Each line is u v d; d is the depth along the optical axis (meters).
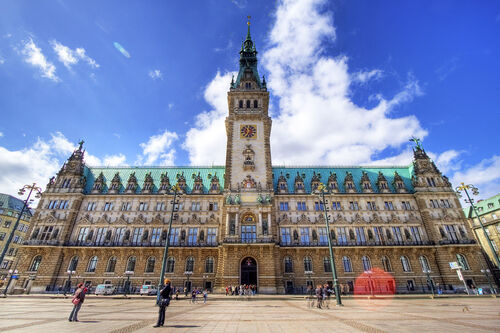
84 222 63.75
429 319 18.97
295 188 69.06
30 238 61.19
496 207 82.94
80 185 67.69
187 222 63.75
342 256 59.72
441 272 58.06
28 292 54.75
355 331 14.35
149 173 72.31
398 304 32.53
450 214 63.56
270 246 54.06
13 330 14.18
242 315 21.73
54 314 21.47
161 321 15.70
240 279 52.69
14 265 94.94
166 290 16.28
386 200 67.00
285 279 57.03
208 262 59.62
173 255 60.12
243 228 58.00
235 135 69.31
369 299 41.22
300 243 60.94
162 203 67.06
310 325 16.42
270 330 14.71
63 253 60.25
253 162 65.00
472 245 58.88
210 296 45.38
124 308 27.48
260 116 71.12
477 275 57.22
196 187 69.44
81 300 18.11
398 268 58.62
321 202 65.56
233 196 60.88
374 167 76.94
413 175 71.38
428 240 61.88
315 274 57.72
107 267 59.50
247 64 84.88
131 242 61.09
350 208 66.06
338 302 30.53
